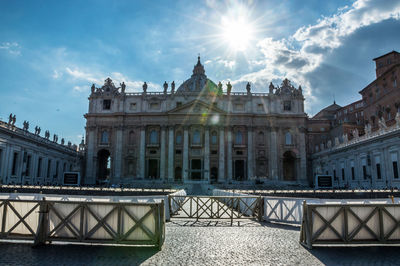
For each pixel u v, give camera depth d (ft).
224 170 261.44
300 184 254.06
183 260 31.99
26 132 195.83
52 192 132.98
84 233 37.17
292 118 273.75
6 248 35.81
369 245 39.27
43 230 37.35
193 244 39.55
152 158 266.57
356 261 32.01
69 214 37.19
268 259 32.55
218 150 266.36
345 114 301.63
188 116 265.75
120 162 264.11
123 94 276.62
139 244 36.83
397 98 184.24
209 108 266.16
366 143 179.52
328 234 37.70
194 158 264.11
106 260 31.73
